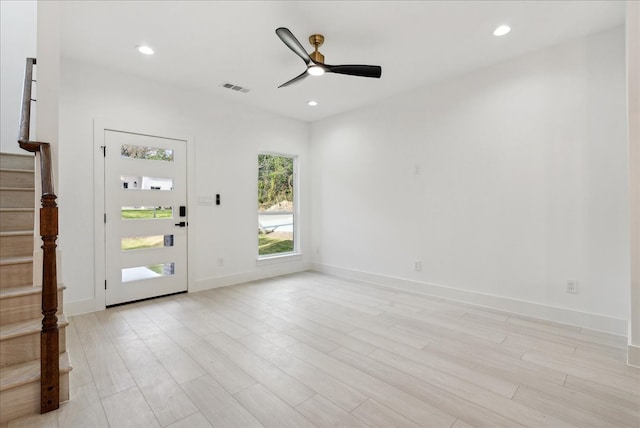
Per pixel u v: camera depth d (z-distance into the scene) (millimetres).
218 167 4277
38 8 2152
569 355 2305
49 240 1647
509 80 3221
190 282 4008
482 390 1871
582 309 2852
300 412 1675
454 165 3654
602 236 2744
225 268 4363
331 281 4617
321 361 2229
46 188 1662
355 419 1620
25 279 2109
